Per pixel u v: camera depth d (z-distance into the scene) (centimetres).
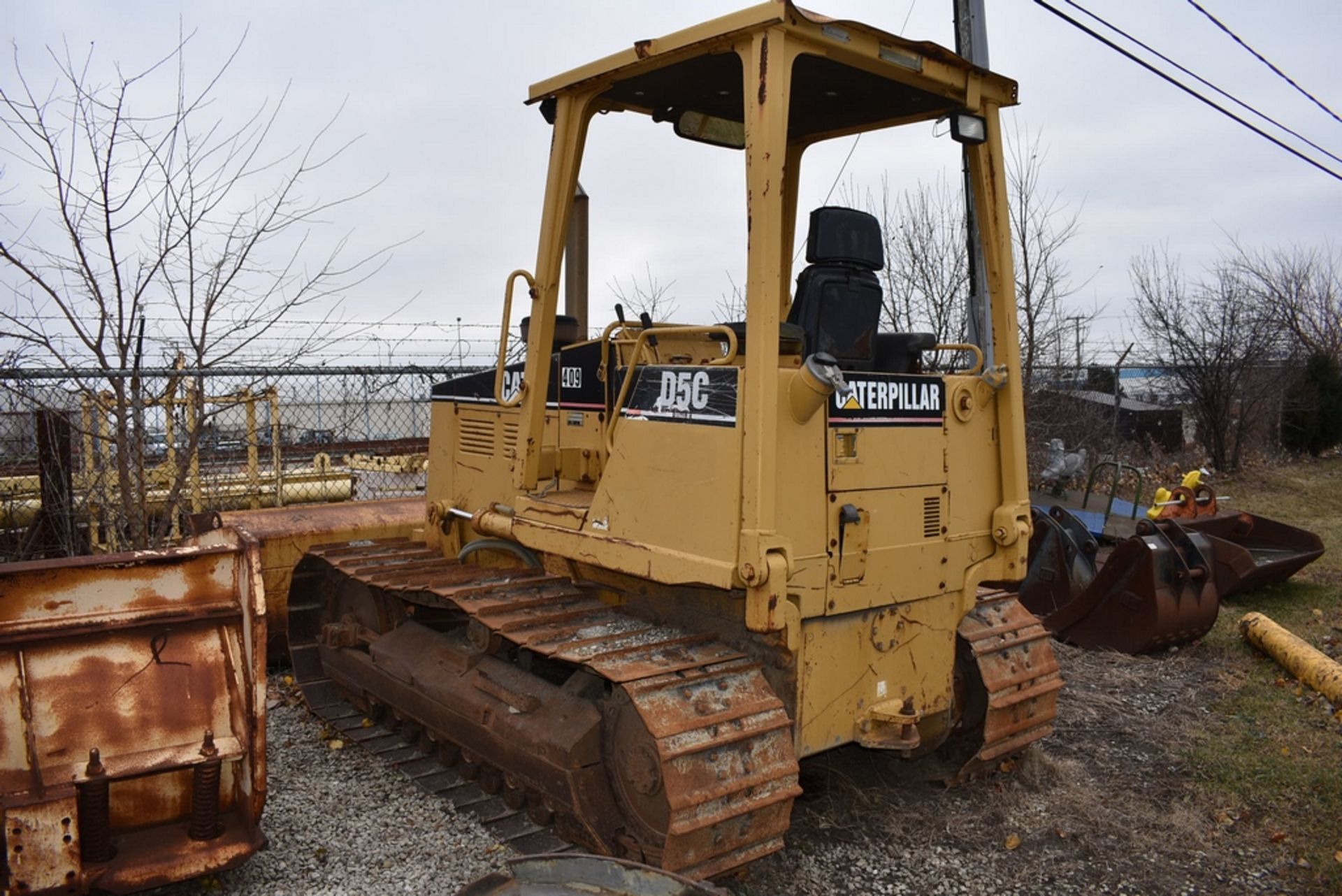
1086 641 767
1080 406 1491
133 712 389
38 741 372
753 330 364
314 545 643
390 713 562
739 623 416
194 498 761
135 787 395
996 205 458
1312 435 1953
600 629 431
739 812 365
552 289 468
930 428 439
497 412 541
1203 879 427
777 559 365
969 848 451
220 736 398
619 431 423
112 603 401
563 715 425
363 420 989
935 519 443
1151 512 958
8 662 376
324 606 639
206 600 420
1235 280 2208
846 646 419
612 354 490
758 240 363
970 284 790
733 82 455
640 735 390
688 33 385
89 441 692
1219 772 527
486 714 457
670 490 396
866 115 498
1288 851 450
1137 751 562
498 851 429
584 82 440
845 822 471
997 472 474
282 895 395
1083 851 450
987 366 518
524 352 556
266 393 800
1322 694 643
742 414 367
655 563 398
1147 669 708
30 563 392
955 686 489
